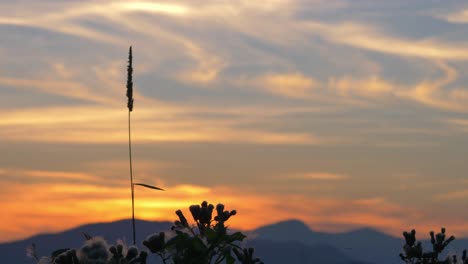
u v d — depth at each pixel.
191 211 7.37
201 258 6.89
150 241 6.79
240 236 7.05
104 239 6.64
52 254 6.52
